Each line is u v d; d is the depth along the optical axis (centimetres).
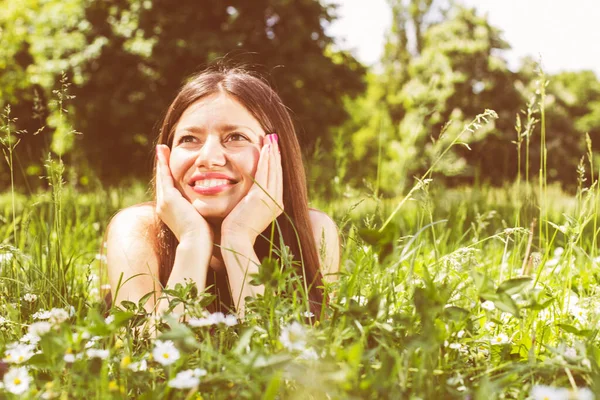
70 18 1989
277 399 137
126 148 1905
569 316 215
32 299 223
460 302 195
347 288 169
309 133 1861
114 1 1973
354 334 145
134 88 1873
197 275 222
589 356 150
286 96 1856
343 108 2064
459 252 208
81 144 1836
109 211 538
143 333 179
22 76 2053
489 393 130
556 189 716
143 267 241
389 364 129
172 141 249
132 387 149
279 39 1883
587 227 489
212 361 148
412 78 3688
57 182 258
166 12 1900
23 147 1383
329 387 121
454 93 3347
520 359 175
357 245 204
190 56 1858
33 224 379
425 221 427
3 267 249
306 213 251
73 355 140
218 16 1923
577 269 273
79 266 321
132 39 1886
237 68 279
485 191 518
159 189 239
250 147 235
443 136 234
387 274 187
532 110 248
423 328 140
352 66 2136
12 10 2186
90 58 1886
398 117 3644
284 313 161
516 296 167
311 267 245
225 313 235
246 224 228
